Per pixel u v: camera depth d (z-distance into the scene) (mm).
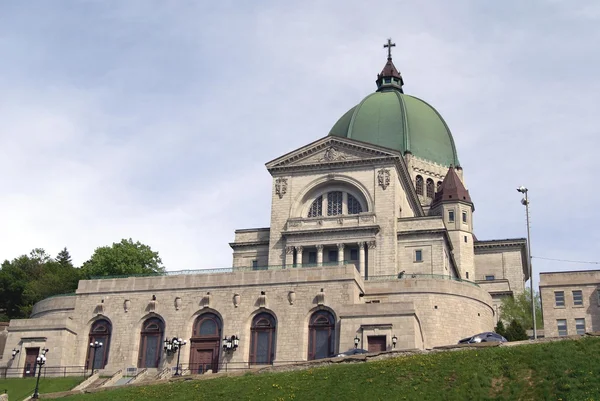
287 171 110688
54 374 82250
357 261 104375
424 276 93188
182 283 85000
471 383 53750
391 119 138500
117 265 118062
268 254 110562
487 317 92562
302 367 63281
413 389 54281
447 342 85375
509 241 136750
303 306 80875
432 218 105375
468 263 130250
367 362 61156
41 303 97000
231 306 82625
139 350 83750
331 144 109938
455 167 142500
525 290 130750
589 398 49000
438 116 147375
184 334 82750
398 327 76188
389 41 162500
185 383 62844
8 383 76500
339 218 105688
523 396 51344
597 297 99875
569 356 55219
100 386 72812
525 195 79750
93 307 86250
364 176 107312
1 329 103562
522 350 57656
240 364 79875
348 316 77812
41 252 149625
